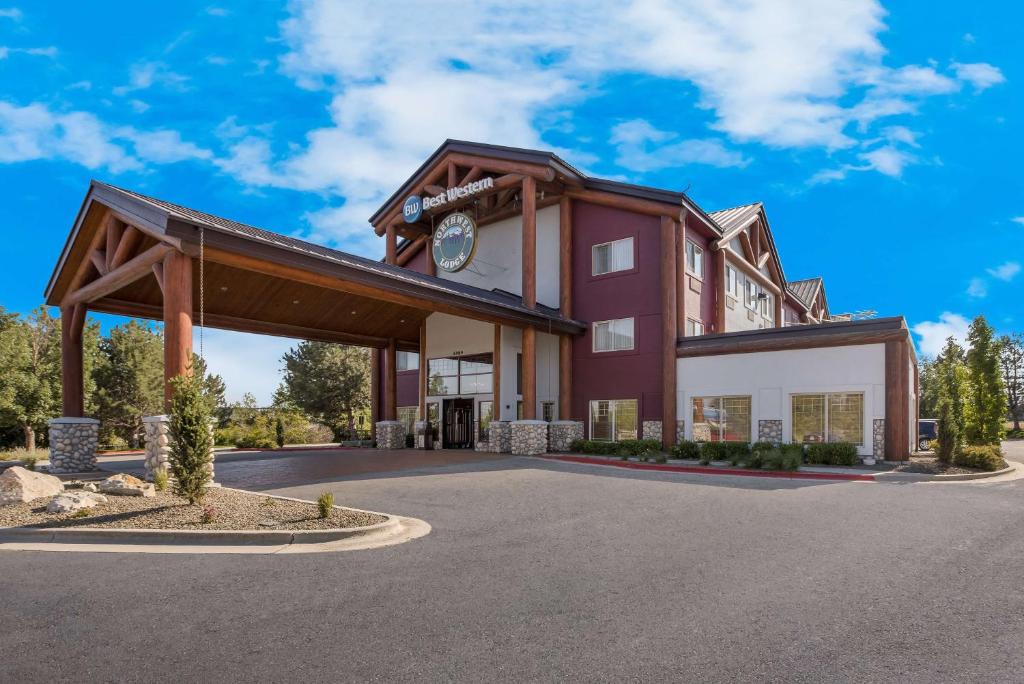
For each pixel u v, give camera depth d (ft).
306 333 76.54
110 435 110.22
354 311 75.36
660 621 15.98
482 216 89.51
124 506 30.60
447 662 13.60
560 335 75.97
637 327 72.49
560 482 43.01
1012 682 12.62
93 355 106.93
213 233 39.63
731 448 58.80
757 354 61.87
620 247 75.31
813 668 13.25
